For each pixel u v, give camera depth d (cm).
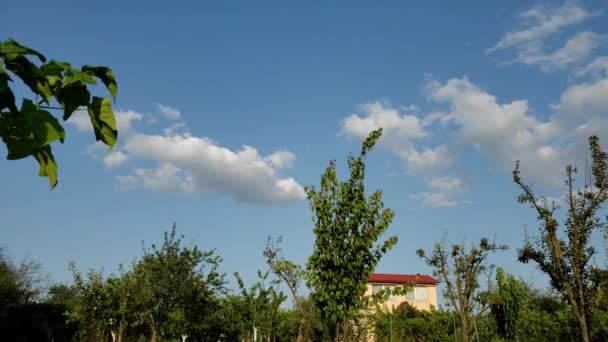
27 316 2836
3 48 178
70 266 2294
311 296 865
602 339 1770
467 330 1781
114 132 207
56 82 194
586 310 1280
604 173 1312
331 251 849
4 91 176
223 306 2623
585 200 1325
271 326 2353
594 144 1335
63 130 174
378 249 862
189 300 2033
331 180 890
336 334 852
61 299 3600
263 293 2372
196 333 2505
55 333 2825
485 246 1788
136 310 2150
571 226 1329
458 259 1798
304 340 1324
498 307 2211
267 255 1164
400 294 872
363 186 880
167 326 2306
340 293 833
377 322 2583
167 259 1983
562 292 1342
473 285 1762
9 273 3403
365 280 866
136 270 2203
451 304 1769
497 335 2234
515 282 2223
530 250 1373
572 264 1309
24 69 186
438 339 2608
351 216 862
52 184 198
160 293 1953
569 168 1357
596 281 1285
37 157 195
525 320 2175
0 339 2631
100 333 2398
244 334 2564
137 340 2708
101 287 2266
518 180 1406
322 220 872
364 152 895
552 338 2020
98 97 202
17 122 178
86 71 205
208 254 2102
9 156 176
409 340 2689
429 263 1825
